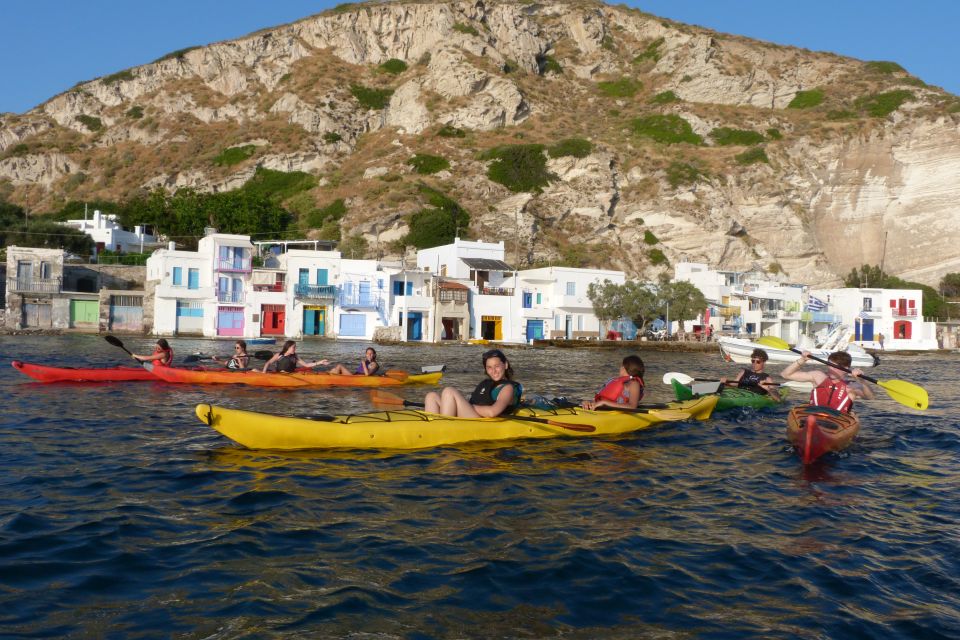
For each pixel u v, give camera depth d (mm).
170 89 110312
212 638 4531
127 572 5562
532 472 9031
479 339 53562
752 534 6809
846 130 96750
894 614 5082
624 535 6680
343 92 105500
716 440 11648
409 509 7352
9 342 38844
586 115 108438
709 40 118375
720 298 65500
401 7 115562
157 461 9234
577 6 130875
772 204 86312
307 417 10086
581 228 82750
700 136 100875
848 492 8492
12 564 5617
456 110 100500
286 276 53344
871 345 68875
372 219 74688
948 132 92125
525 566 5836
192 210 76125
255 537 6410
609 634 4711
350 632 4656
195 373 17844
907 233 90062
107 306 51500
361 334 54875
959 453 11164
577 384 22672
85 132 106938
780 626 4879
